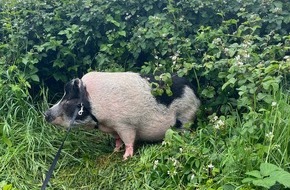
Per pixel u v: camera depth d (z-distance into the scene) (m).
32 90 3.14
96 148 2.74
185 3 3.02
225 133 2.38
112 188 2.37
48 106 2.99
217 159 2.22
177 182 2.24
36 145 2.67
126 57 3.09
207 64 2.54
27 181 2.44
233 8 2.98
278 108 2.27
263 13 2.90
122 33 2.97
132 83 2.55
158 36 2.87
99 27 3.16
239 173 2.12
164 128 2.60
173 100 2.60
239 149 2.17
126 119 2.53
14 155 2.54
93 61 3.20
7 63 3.11
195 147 2.31
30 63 3.01
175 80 2.65
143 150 2.55
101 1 3.14
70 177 2.48
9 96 2.88
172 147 2.35
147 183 2.28
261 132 2.25
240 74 2.37
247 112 2.50
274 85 2.23
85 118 2.52
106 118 2.52
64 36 3.21
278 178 1.93
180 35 2.93
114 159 2.58
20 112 2.89
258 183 1.93
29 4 3.24
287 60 2.39
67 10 3.22
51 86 3.24
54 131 2.81
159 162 2.35
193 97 2.66
